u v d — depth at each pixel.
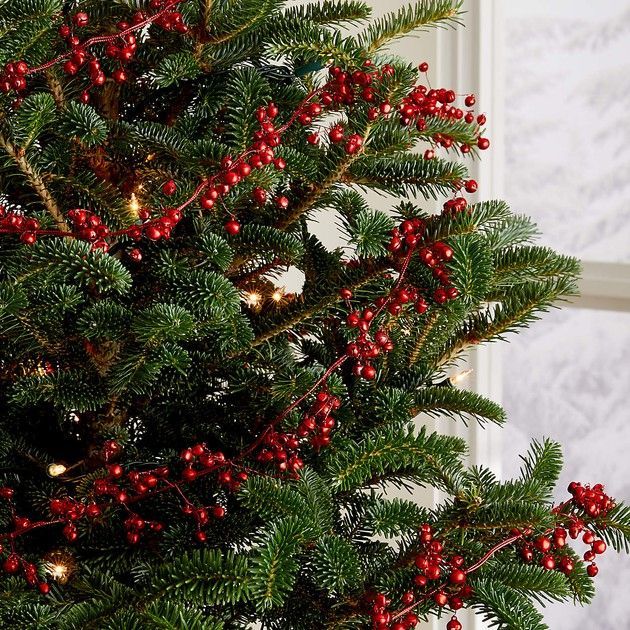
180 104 1.76
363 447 1.68
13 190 1.69
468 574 1.67
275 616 1.68
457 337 1.82
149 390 1.73
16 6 1.59
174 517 1.69
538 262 1.74
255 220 1.76
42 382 1.67
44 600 1.64
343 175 1.71
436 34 2.42
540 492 1.73
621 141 2.37
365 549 1.78
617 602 2.43
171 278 1.66
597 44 2.38
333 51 1.69
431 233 1.70
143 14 1.65
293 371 1.70
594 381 2.43
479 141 1.74
